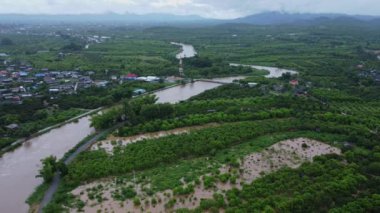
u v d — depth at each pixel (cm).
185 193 9494
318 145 12850
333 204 8788
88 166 10906
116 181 10244
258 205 8619
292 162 11494
